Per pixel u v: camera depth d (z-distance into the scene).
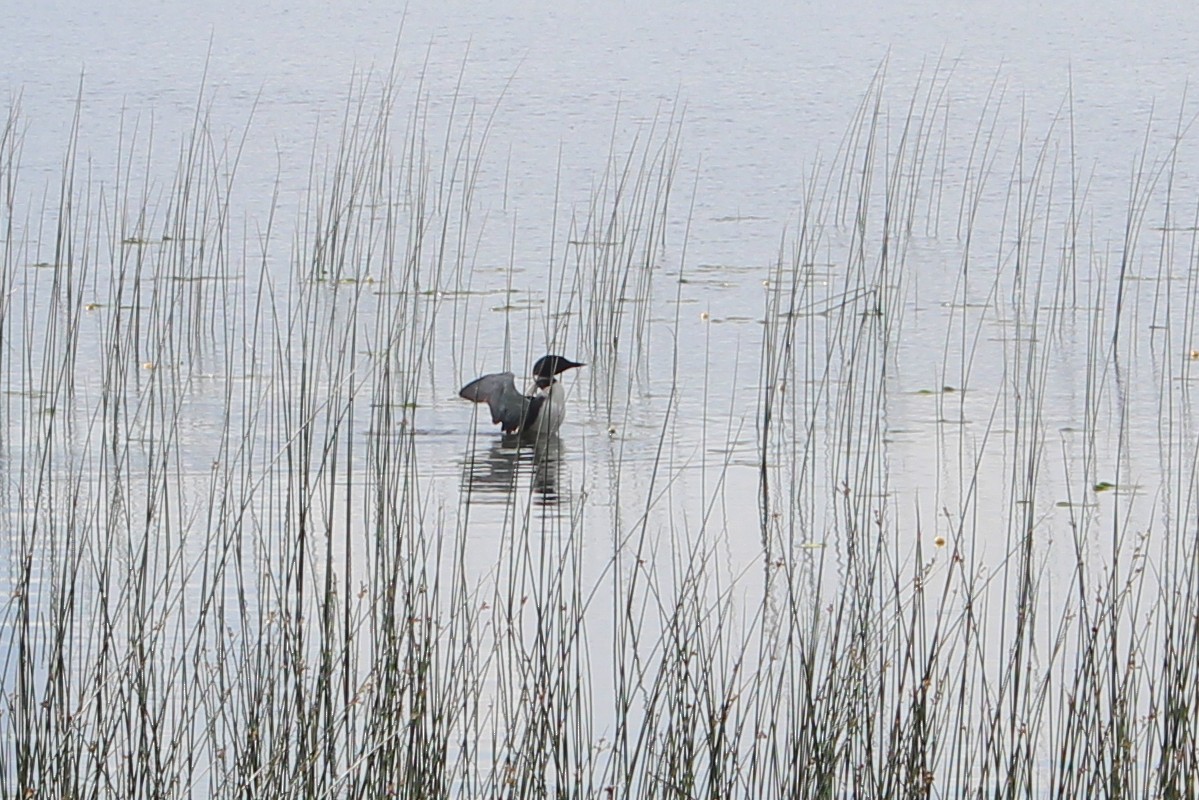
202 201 26.42
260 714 7.78
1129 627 9.73
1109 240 24.05
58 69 44.78
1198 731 7.62
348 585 8.13
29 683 7.86
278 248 23.05
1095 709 7.62
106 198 26.39
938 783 8.09
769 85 42.16
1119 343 18.31
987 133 34.53
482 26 56.16
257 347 17.83
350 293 20.38
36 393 15.71
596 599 10.51
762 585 10.84
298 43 50.97
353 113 36.59
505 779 7.36
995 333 18.88
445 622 9.48
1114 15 58.25
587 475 13.70
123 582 10.48
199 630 8.23
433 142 32.97
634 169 30.39
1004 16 58.53
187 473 13.26
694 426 15.32
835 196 27.88
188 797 7.51
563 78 43.59
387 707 7.48
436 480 13.27
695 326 19.11
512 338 18.62
